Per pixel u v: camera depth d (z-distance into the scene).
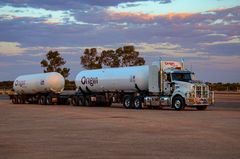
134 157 11.98
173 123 22.30
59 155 12.41
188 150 13.13
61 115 29.50
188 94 34.41
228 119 24.80
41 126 21.22
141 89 39.50
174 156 12.08
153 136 16.73
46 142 15.18
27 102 56.91
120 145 14.31
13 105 49.03
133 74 39.81
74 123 22.81
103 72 44.06
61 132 18.39
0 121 24.52
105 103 44.94
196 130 18.80
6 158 11.91
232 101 52.41
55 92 51.28
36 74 53.91
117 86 41.94
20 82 55.25
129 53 94.56
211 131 18.38
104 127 20.42
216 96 73.75
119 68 42.66
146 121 23.69
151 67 37.75
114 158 11.86
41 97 52.09
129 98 39.78
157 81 37.41
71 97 48.03
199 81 35.34
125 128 19.86
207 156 12.03
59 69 99.00
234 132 17.97
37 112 33.44
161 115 28.67
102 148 13.66
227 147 13.71
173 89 35.84
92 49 96.12
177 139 15.77
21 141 15.50
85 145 14.37
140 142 15.02
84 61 96.50
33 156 12.25
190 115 28.45
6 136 17.06
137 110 36.03
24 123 23.08
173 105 35.62
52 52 98.81
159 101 36.72
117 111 34.34
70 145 14.39
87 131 18.70
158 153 12.61
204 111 33.19
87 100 45.44
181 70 36.53
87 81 45.69
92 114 30.36
